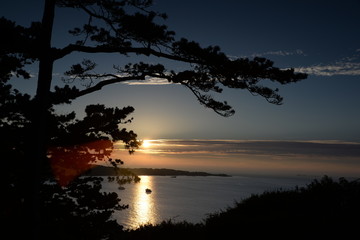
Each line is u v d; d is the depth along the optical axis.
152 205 166.62
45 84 9.56
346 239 7.01
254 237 7.95
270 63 9.52
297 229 7.66
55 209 12.19
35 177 9.36
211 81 10.52
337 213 7.95
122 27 10.10
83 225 12.40
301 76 9.48
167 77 10.36
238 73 9.73
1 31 9.21
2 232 10.16
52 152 12.71
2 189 11.21
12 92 12.28
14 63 10.83
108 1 9.95
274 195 10.29
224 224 8.95
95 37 11.06
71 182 13.17
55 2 10.03
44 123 9.60
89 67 11.77
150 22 9.46
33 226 9.24
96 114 13.54
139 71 10.79
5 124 11.85
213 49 9.77
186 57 9.91
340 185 9.12
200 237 9.35
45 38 9.62
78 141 12.59
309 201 8.80
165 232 10.76
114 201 13.44
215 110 10.55
